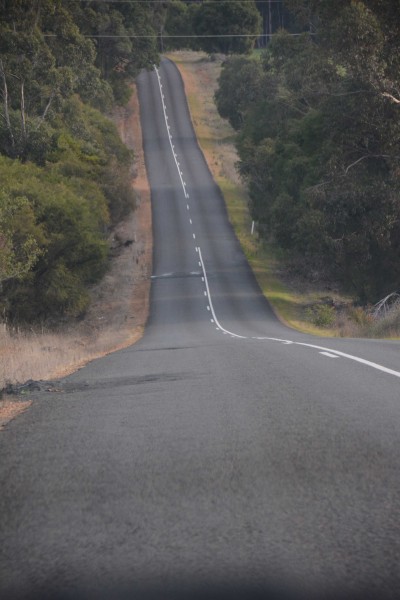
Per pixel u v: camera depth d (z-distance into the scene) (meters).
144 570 6.39
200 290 105.38
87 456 11.52
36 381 24.03
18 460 11.56
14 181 80.12
